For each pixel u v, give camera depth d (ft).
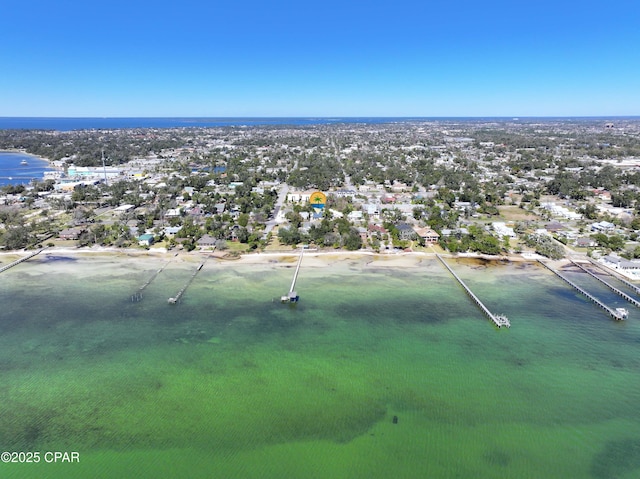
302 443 180.96
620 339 262.88
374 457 173.99
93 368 229.86
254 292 326.24
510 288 337.93
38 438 183.21
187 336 262.26
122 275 358.23
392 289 334.24
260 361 237.45
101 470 167.63
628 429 189.98
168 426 189.78
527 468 169.78
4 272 361.92
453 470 168.35
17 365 231.50
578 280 354.13
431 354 245.04
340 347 251.60
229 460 172.35
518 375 226.79
